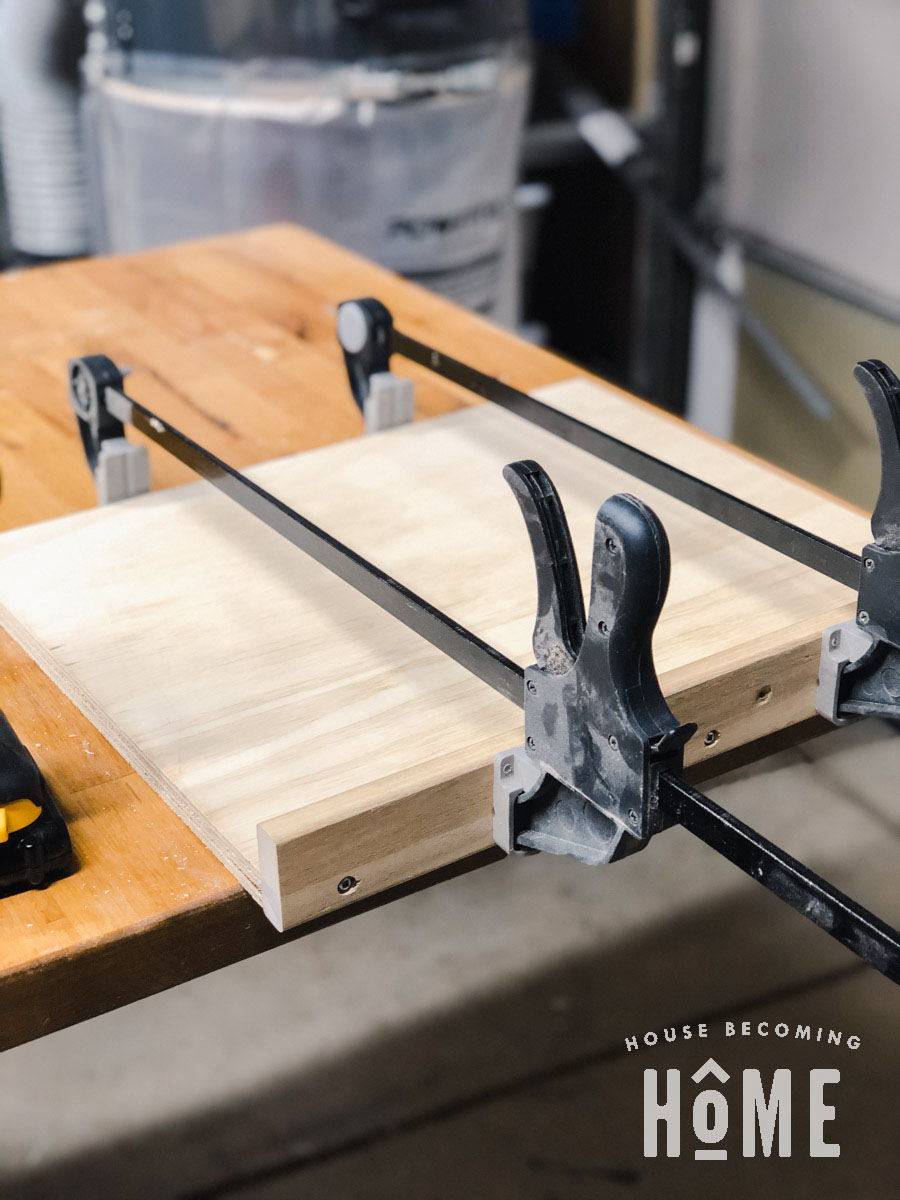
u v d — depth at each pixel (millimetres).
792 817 1823
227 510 974
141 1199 1377
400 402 1096
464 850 699
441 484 1005
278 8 1722
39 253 2234
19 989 649
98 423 990
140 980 683
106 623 851
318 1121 1462
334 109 1773
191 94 1790
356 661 813
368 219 1860
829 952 1656
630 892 1757
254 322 1393
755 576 877
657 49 2295
